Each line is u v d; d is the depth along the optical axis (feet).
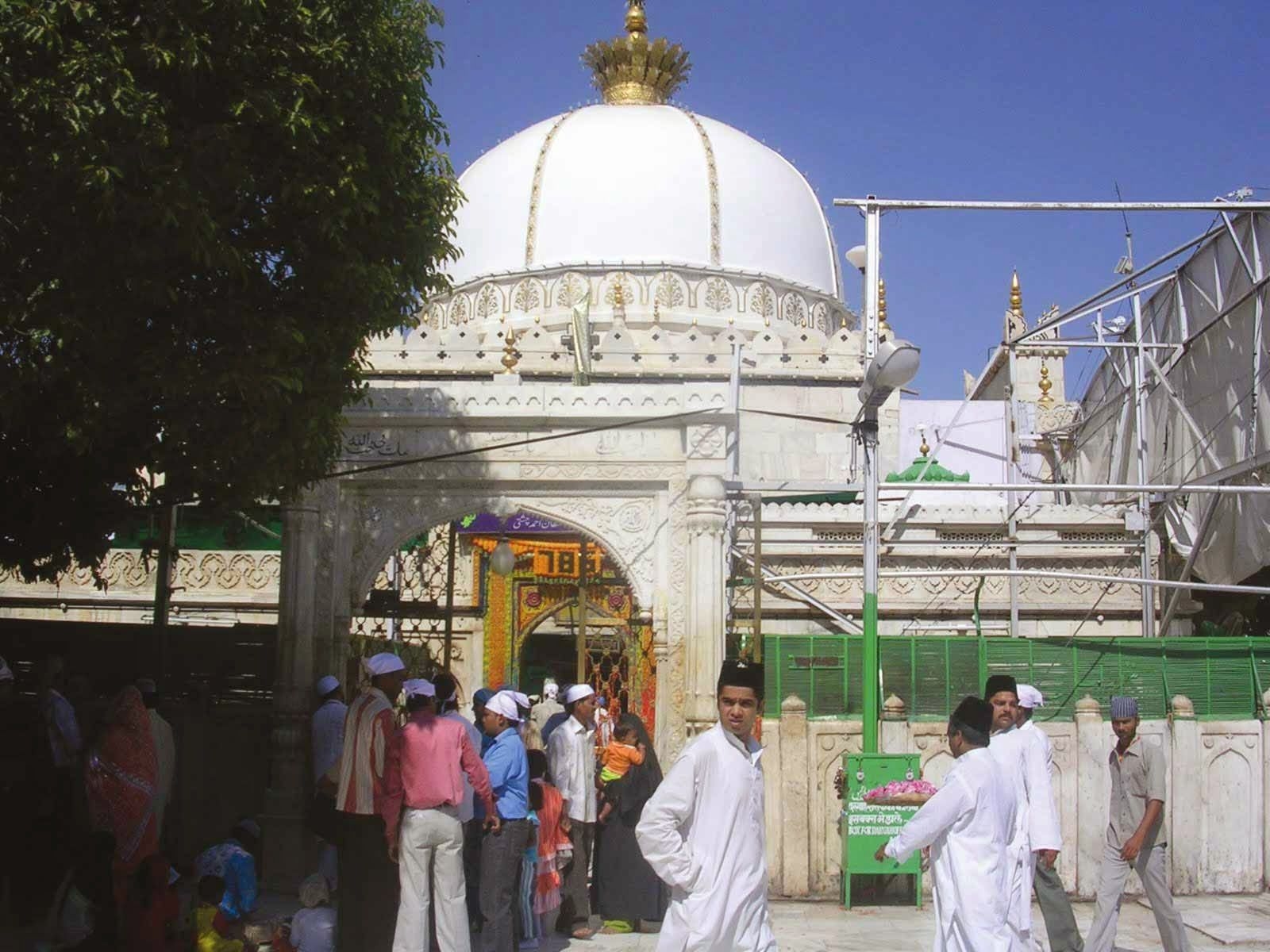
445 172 45.11
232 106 36.35
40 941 32.22
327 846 42.93
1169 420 71.61
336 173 38.42
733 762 21.08
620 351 99.04
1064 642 45.62
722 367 98.27
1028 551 69.72
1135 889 41.91
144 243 34.83
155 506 45.16
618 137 129.29
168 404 37.70
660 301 118.52
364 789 31.71
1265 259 60.03
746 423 96.17
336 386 41.32
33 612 73.92
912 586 70.03
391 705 32.65
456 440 49.39
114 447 41.24
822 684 45.21
